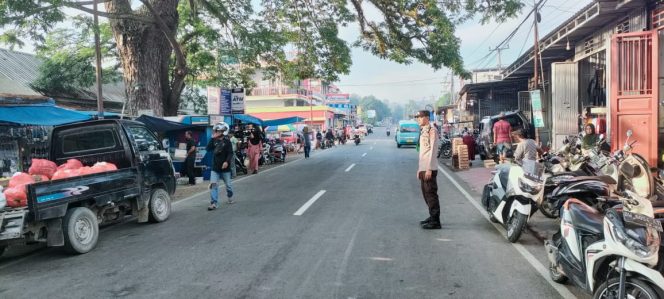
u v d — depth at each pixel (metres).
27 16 11.67
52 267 6.04
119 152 8.35
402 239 7.07
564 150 9.26
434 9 16.50
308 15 20.05
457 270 5.59
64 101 22.42
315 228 7.83
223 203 10.88
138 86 16.69
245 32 18.50
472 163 20.55
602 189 5.94
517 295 4.78
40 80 21.88
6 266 6.20
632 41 10.16
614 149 10.17
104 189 7.29
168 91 19.14
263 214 9.22
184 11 22.42
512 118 19.56
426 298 4.70
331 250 6.45
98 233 7.68
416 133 36.69
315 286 5.04
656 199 5.27
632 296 3.86
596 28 16.77
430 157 7.73
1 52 23.31
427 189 7.82
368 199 10.91
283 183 14.44
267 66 22.45
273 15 20.44
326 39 19.78
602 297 4.05
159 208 8.83
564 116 18.06
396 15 18.03
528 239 7.09
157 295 4.85
